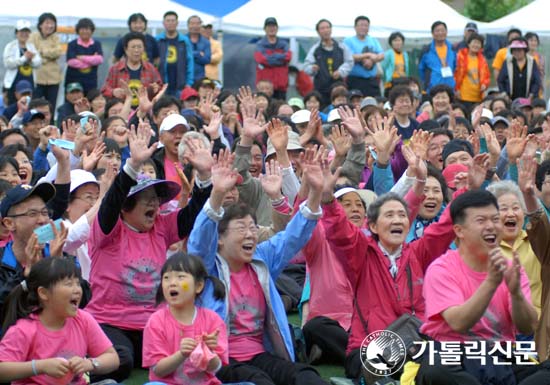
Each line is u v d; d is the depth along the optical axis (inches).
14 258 322.0
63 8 919.7
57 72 853.2
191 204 358.9
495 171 458.6
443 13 1050.1
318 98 775.1
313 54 916.6
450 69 918.4
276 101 710.5
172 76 860.0
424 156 444.1
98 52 844.0
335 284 381.1
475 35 912.3
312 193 337.1
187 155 355.9
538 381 299.9
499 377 305.9
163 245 362.9
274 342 338.3
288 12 1006.4
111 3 937.5
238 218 337.4
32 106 631.2
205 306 325.4
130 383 341.4
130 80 761.0
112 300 354.9
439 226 348.2
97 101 691.4
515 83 925.8
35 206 320.8
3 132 536.4
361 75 916.6
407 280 347.3
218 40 959.6
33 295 293.4
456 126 628.1
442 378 301.6
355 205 394.6
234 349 333.4
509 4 1470.2
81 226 348.8
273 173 379.6
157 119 583.5
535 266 359.6
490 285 291.3
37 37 847.1
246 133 426.0
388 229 345.7
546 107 851.4
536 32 1048.8
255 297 339.0
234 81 1005.2
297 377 319.3
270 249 346.0
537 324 317.1
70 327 297.6
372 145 526.0
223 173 326.3
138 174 346.9
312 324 367.6
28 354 291.7
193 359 295.0
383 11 1030.4
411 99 607.5
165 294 310.5
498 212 309.6
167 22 864.3
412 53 1034.7
